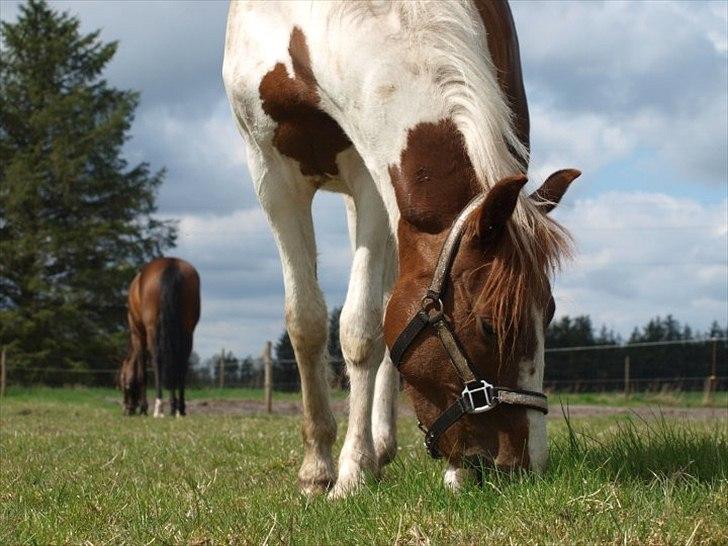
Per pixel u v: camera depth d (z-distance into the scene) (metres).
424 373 3.37
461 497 3.31
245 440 6.89
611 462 4.06
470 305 3.25
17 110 40.41
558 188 3.44
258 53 4.22
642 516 2.96
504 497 3.15
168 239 40.34
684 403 17.86
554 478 3.41
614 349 24.27
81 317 37.53
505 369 3.24
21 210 38.78
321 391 4.53
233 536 3.01
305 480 4.45
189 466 5.45
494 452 3.29
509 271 3.16
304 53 4.00
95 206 40.00
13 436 7.74
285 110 4.13
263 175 4.42
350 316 4.20
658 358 23.89
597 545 2.69
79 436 7.80
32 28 41.34
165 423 10.27
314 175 4.37
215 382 29.16
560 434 6.34
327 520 3.26
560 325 28.14
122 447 6.73
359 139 3.81
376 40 3.69
